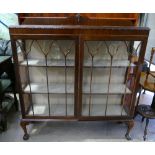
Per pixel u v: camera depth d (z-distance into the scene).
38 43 1.65
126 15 1.63
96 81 1.84
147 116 1.80
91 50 1.64
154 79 1.99
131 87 1.72
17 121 2.12
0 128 1.94
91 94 1.76
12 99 2.28
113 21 1.61
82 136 1.89
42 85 1.82
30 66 1.66
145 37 1.46
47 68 1.77
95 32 1.43
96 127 2.04
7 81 2.13
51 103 1.95
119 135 1.91
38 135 1.89
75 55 1.51
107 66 1.62
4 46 2.35
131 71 1.72
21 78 1.65
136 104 2.12
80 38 1.45
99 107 1.90
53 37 1.44
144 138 1.84
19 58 1.58
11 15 2.56
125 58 1.72
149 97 2.66
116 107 1.91
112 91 1.72
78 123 2.10
